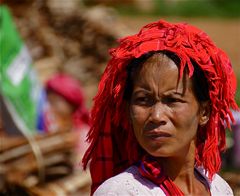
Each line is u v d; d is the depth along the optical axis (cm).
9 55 1356
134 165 657
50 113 1526
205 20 4581
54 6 2227
